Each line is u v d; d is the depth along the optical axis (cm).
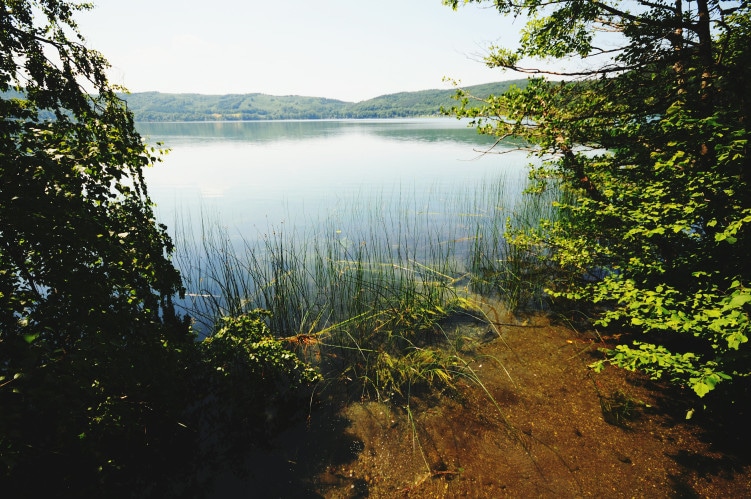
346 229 1030
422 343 511
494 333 525
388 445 348
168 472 321
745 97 378
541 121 502
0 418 178
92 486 264
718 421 334
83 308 239
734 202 312
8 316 222
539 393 402
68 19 332
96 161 275
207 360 392
